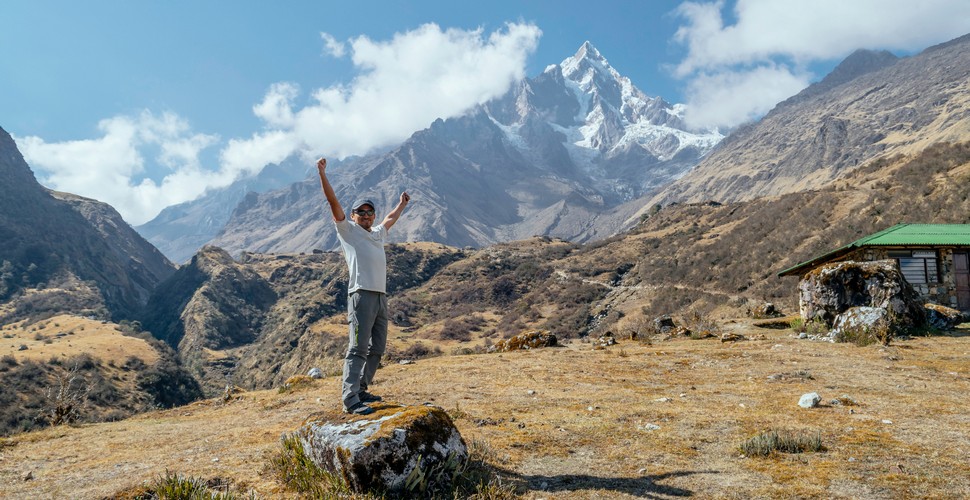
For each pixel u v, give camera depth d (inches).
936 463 195.6
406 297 7042.3
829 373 402.6
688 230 6245.1
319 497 175.2
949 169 3029.0
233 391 476.7
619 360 533.3
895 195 3009.4
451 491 182.1
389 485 175.3
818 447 217.9
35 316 7637.8
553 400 340.2
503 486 183.8
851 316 645.9
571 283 5895.7
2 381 3617.1
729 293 3235.7
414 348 4468.5
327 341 5693.9
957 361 445.4
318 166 198.7
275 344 6747.1
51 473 237.0
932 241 938.7
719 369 452.1
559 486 186.5
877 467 193.6
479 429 265.1
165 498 181.2
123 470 232.8
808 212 3730.3
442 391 386.0
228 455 244.2
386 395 371.9
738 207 6259.8
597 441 241.0
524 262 7849.4
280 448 247.8
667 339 816.3
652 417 282.5
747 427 255.3
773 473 191.6
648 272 5012.3
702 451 221.8
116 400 4018.2
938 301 933.8
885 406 291.1
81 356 4507.9
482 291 6771.7
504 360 568.7
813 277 741.3
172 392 4714.6
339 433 188.9
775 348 569.3
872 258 969.5
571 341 1077.8
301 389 465.4
